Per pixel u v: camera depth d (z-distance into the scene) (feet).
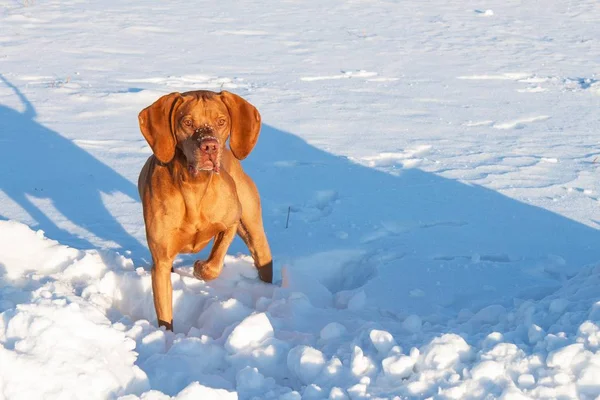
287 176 24.85
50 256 17.39
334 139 28.76
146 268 17.90
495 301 16.21
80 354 11.18
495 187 23.66
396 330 14.29
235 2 66.18
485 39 53.16
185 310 15.90
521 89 38.27
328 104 34.12
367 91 36.96
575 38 54.54
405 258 18.57
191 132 14.06
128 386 11.33
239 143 14.79
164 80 37.73
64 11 57.47
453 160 26.40
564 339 11.42
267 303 16.02
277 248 19.34
